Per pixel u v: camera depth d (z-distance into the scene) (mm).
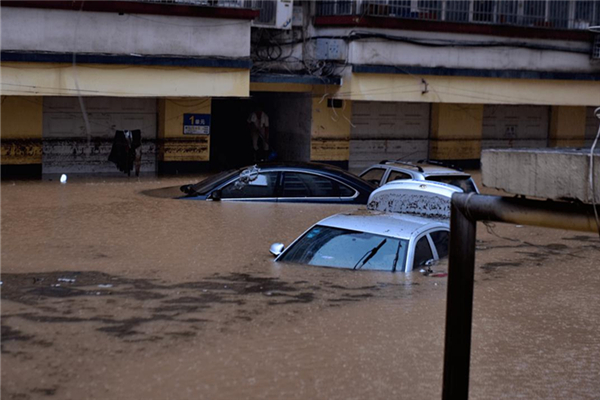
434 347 6574
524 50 23219
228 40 19406
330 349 6453
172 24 18719
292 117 23797
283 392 5605
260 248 10188
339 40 21297
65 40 17703
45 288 8078
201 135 21703
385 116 24641
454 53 22344
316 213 12930
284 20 21188
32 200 14398
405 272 8680
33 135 19578
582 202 3928
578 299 8375
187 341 6531
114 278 8539
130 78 18453
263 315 7242
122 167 20938
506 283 8992
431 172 14078
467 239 4375
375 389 5723
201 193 14070
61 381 5660
